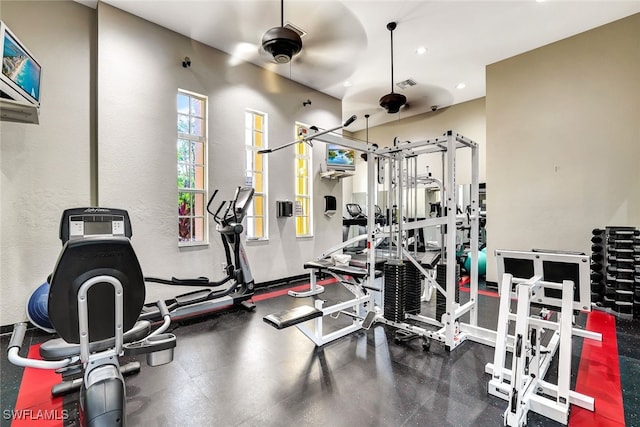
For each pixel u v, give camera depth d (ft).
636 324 11.56
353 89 20.70
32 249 10.88
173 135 13.85
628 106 12.96
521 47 15.29
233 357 9.04
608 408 6.59
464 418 6.25
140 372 8.14
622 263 12.23
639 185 12.73
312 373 8.08
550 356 8.57
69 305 4.88
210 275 15.05
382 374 8.01
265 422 6.18
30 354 9.22
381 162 12.64
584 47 13.96
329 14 12.66
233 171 16.06
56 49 11.35
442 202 11.27
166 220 13.58
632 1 11.90
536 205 15.34
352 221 25.66
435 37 14.40
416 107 24.54
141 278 5.53
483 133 22.27
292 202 18.78
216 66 15.43
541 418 6.31
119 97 12.34
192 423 6.15
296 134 19.54
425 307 14.06
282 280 18.47
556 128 14.76
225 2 11.97
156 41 13.38
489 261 16.97
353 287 13.74
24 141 10.74
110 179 12.08
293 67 17.46
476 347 9.67
